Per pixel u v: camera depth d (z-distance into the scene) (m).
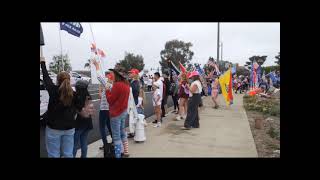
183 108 11.62
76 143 5.64
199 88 9.59
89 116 5.70
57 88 4.68
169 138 8.14
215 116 12.68
